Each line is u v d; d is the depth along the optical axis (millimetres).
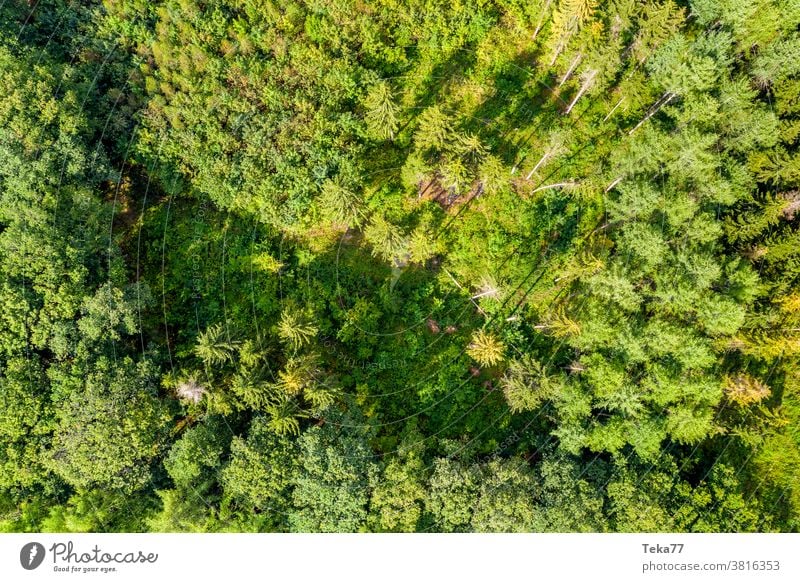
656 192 43781
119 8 46250
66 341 41312
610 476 43188
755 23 44344
